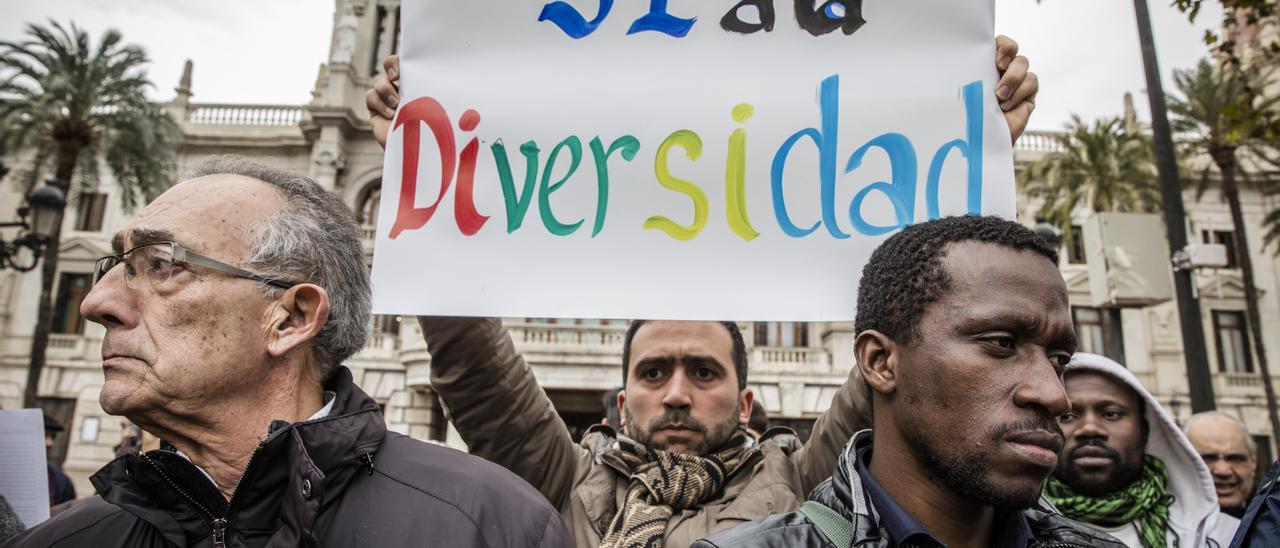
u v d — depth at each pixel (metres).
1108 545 1.33
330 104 18.67
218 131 19.67
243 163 1.45
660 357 2.05
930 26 1.92
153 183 16.30
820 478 2.15
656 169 1.89
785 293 1.81
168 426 1.27
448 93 1.96
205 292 1.25
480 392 2.06
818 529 1.25
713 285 1.83
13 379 18.89
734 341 2.22
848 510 1.26
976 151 1.85
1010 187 1.84
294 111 20.16
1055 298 1.20
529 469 2.14
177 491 1.23
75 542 1.28
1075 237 19.25
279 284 1.30
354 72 19.19
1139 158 16.84
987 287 1.18
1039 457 1.13
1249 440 3.26
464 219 1.90
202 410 1.26
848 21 1.94
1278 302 19.94
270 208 1.34
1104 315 18.81
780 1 1.96
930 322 1.21
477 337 2.03
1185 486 2.15
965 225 1.28
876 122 1.89
